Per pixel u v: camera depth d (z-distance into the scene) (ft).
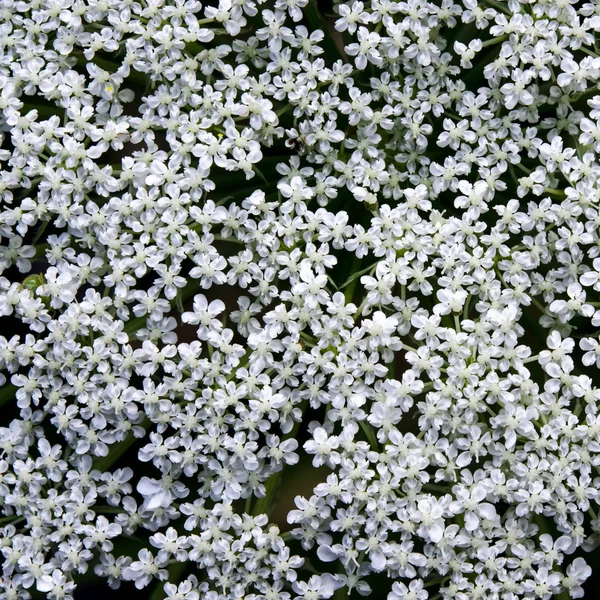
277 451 0.28
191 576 0.28
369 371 0.28
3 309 0.29
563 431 0.27
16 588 0.29
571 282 0.29
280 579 0.28
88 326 0.29
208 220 0.28
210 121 0.29
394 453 0.27
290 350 0.28
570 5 0.29
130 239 0.29
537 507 0.27
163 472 0.28
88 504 0.29
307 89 0.29
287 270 0.28
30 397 0.29
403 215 0.29
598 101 0.29
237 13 0.29
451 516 0.27
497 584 0.28
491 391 0.27
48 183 0.29
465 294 0.28
